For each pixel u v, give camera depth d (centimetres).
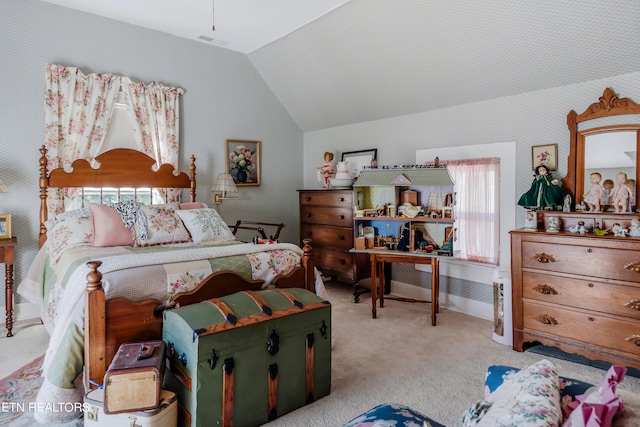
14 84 349
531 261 284
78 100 375
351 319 369
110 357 206
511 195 353
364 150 485
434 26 325
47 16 361
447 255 343
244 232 507
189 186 439
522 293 290
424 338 321
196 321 190
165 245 329
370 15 344
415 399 227
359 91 443
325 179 484
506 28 298
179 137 447
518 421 92
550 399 102
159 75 429
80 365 205
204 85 464
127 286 214
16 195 354
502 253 361
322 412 215
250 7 354
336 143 523
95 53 388
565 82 314
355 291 429
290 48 437
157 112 424
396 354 289
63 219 325
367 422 130
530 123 339
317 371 227
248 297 216
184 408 190
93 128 385
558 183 316
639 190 279
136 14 379
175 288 231
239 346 194
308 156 564
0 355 284
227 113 485
